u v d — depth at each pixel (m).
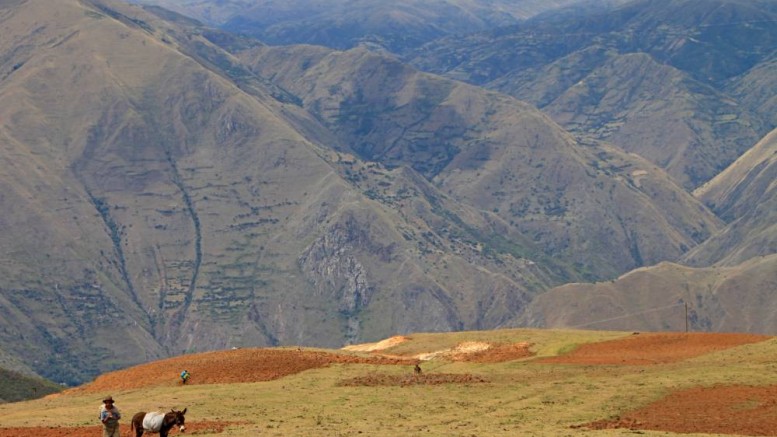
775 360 128.75
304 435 92.19
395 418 104.75
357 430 95.69
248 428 97.62
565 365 138.88
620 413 105.06
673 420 100.81
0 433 96.75
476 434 92.44
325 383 127.56
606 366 135.88
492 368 139.88
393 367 139.38
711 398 109.50
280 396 118.31
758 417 100.62
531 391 118.62
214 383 132.25
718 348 144.38
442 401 114.69
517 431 94.56
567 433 92.88
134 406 114.38
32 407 124.56
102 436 92.81
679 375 124.00
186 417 106.12
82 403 124.44
